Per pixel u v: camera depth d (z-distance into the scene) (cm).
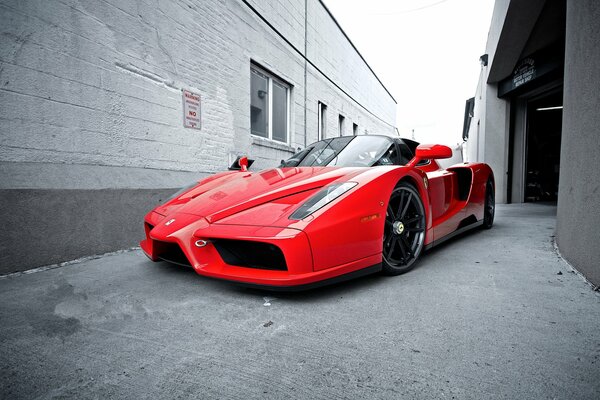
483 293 153
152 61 308
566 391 82
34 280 186
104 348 109
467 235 312
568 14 221
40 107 218
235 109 431
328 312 135
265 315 134
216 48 394
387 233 180
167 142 326
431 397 81
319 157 245
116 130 273
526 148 724
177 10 336
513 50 558
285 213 153
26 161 211
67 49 234
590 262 164
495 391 83
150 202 289
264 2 492
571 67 206
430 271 192
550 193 859
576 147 188
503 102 720
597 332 113
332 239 146
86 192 237
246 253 160
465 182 295
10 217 195
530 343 106
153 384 89
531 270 189
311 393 84
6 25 200
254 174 229
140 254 253
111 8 267
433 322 124
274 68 522
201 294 160
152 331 121
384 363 97
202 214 170
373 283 171
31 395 85
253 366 97
